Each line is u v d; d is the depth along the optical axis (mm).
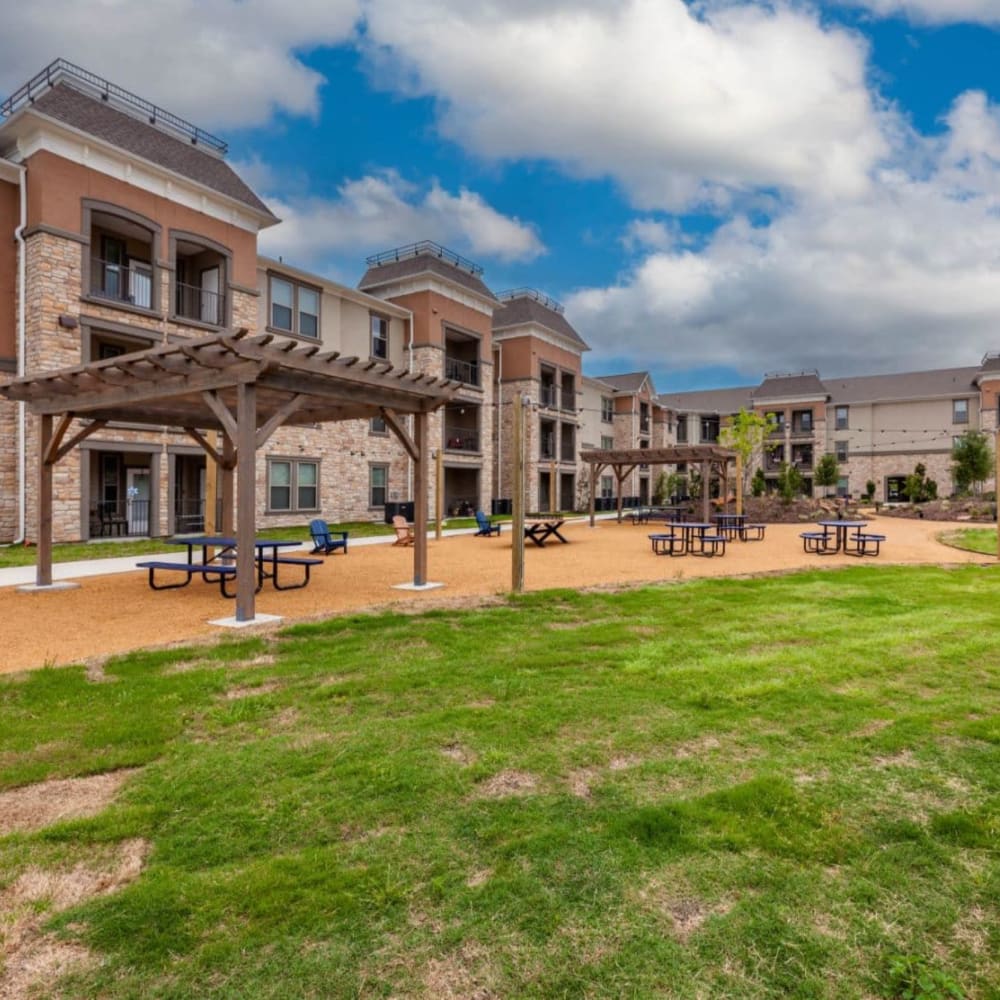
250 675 4668
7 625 6594
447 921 2057
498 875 2293
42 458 9078
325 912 2092
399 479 24406
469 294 26297
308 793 2895
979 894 2199
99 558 12562
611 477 39406
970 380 41031
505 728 3664
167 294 16234
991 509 24031
